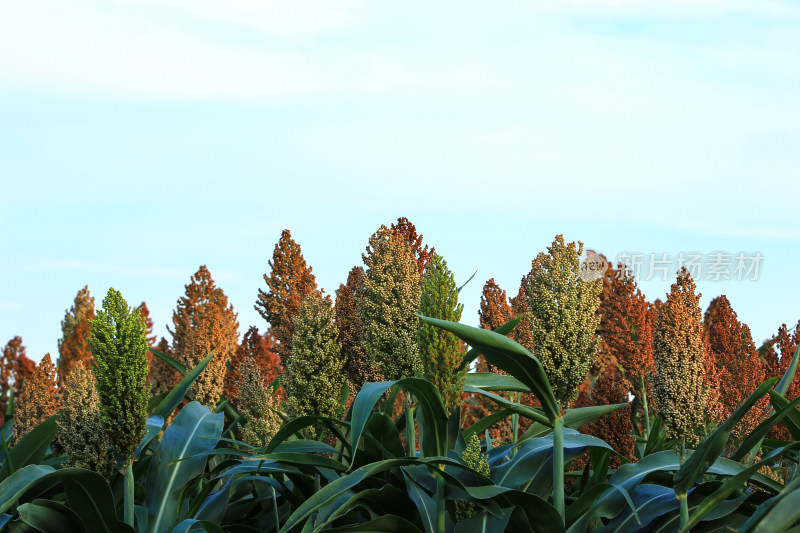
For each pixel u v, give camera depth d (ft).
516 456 16.21
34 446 20.03
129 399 14.78
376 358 16.57
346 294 20.42
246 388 18.79
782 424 19.71
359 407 14.17
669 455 15.76
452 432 15.24
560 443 14.02
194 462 17.67
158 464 17.58
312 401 17.01
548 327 14.10
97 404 15.55
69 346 31.78
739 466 15.56
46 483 16.88
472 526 13.85
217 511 17.97
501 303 23.77
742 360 18.35
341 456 17.62
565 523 15.07
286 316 22.03
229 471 16.74
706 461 12.32
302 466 16.52
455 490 14.39
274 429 18.29
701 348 13.71
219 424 18.95
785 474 19.25
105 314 14.93
